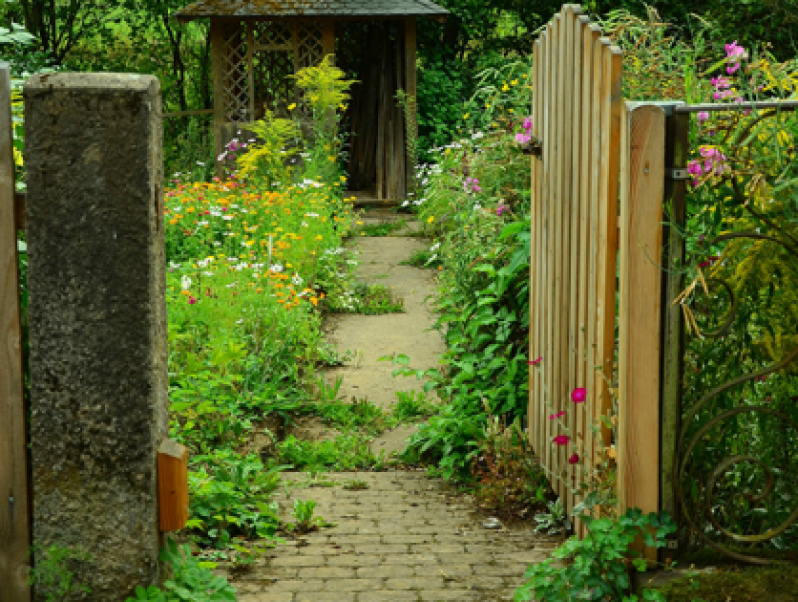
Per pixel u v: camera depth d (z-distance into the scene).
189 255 9.84
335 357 7.98
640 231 3.30
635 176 3.28
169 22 22.36
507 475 5.20
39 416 3.04
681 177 3.27
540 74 5.14
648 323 3.34
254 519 4.58
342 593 3.86
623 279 3.35
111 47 22.11
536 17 20.45
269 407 6.51
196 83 22.45
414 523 4.80
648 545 3.39
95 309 2.99
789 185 3.29
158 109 3.03
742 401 3.64
